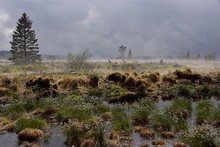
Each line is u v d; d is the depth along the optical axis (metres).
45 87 22.95
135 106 18.72
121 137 13.78
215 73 34.81
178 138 13.79
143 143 13.36
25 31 81.19
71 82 24.47
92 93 22.83
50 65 51.09
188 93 23.70
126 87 25.08
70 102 18.69
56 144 13.16
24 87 23.27
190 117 17.38
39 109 17.44
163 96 23.06
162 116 15.85
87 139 12.78
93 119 15.42
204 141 12.52
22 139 13.62
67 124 14.95
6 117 16.72
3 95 21.39
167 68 53.03
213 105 18.88
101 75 28.98
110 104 19.89
